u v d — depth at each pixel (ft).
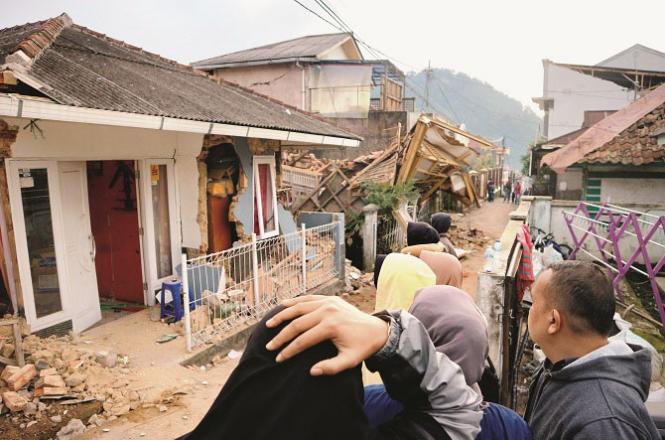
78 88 16.24
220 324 20.29
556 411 5.19
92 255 21.07
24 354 15.46
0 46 20.44
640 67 101.71
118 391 15.11
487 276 11.62
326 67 70.33
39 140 17.76
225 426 2.47
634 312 23.29
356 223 37.65
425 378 3.07
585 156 34.50
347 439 2.42
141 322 21.15
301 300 2.93
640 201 34.60
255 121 23.35
